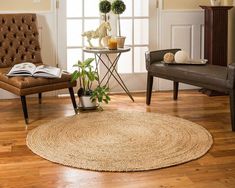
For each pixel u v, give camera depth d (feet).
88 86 18.45
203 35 21.43
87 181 12.30
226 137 15.12
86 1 20.30
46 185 12.10
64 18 20.20
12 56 18.80
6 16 18.84
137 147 14.28
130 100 19.67
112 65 20.40
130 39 20.90
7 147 14.39
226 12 20.27
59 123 16.44
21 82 16.12
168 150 14.06
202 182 12.23
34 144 14.56
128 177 12.49
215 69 16.71
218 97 20.06
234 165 13.14
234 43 21.44
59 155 13.75
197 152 13.92
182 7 21.15
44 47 20.21
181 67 17.24
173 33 21.24
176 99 19.71
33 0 19.77
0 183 12.19
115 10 19.17
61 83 17.06
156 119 16.80
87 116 17.21
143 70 21.26
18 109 18.37
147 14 20.88
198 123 16.47
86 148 14.23
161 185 12.09
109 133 15.42
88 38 19.02
